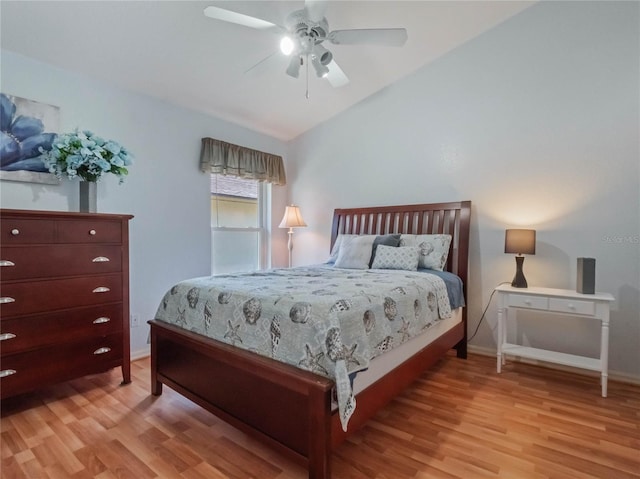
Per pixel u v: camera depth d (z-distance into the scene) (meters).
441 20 2.82
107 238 2.30
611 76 2.52
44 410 2.02
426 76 3.39
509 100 2.95
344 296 1.68
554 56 2.74
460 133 3.21
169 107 3.19
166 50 2.52
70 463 1.54
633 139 2.46
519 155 2.91
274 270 2.92
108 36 2.28
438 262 2.99
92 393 2.24
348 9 2.54
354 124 3.92
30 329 1.98
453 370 2.71
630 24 2.46
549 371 2.68
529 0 2.75
